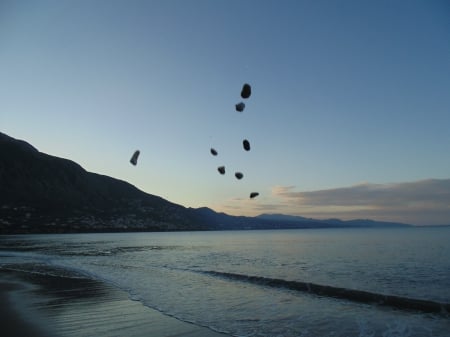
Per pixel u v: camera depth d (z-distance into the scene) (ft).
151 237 372.79
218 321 32.71
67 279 62.95
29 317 34.12
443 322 32.91
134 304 40.34
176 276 66.64
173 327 30.53
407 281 60.29
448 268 77.00
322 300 43.09
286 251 139.95
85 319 33.30
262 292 48.60
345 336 28.50
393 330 30.40
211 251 146.82
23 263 98.02
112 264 93.71
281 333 29.25
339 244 184.55
